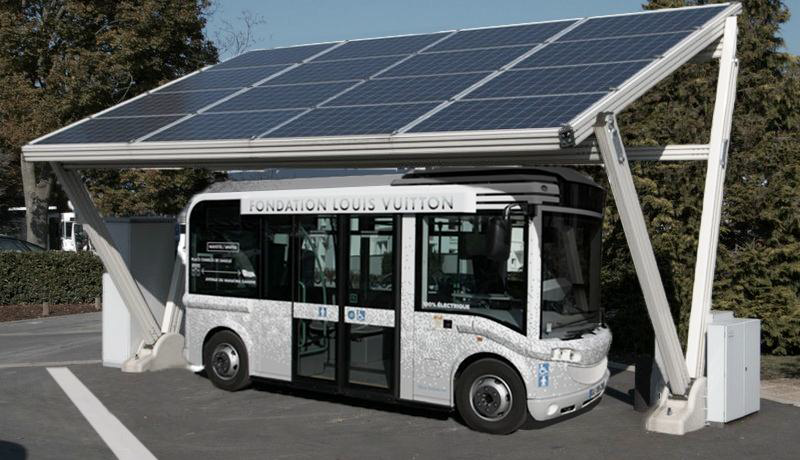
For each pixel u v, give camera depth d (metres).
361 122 9.02
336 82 11.13
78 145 10.58
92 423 9.38
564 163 9.17
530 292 8.65
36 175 30.11
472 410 8.95
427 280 9.32
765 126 15.34
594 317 9.52
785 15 16.20
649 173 14.91
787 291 14.20
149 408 10.13
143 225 13.00
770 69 16.00
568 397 8.72
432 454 8.09
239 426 9.26
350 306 9.85
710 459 7.86
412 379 9.36
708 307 9.31
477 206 8.97
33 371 12.66
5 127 25.81
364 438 8.73
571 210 9.14
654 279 8.53
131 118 11.72
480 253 8.97
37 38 25.67
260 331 10.70
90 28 26.12
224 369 11.02
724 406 9.06
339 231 9.97
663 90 16.17
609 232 14.87
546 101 8.20
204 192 11.51
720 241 15.13
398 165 10.16
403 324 9.41
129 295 12.33
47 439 8.65
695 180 14.62
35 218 29.91
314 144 8.80
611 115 7.73
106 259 12.10
